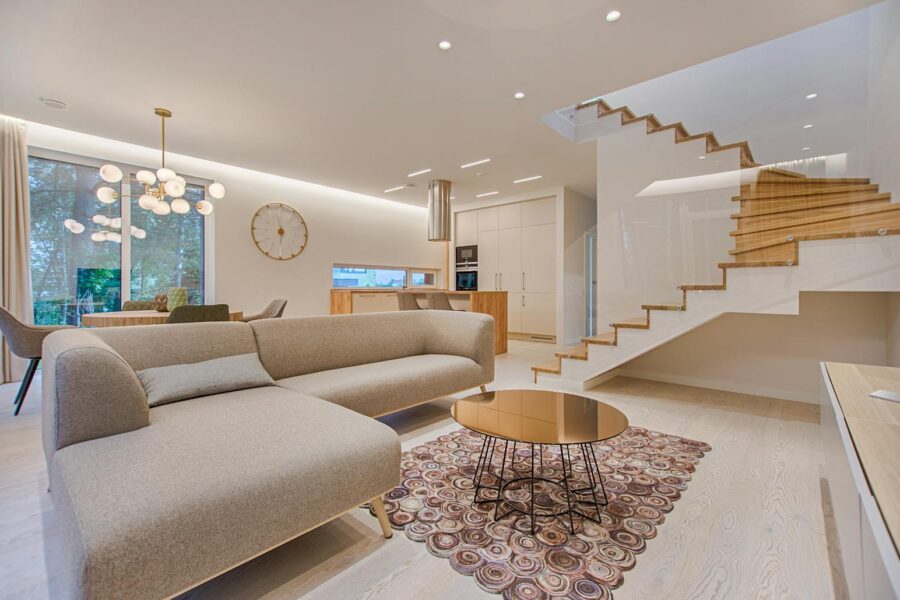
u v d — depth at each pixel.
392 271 7.59
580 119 4.40
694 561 1.31
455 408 1.82
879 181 2.77
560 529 1.49
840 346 3.02
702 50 2.68
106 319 3.02
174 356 1.93
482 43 2.59
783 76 3.88
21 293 3.80
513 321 7.09
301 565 1.30
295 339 2.39
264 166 5.22
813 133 3.15
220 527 1.01
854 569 0.90
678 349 3.82
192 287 5.15
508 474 1.94
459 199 7.37
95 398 1.30
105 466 1.10
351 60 2.77
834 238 2.41
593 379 3.69
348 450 1.33
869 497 0.78
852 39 3.34
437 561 1.32
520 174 5.61
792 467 2.00
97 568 0.82
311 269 6.21
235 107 3.47
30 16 2.29
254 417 1.52
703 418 2.79
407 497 1.73
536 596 1.16
